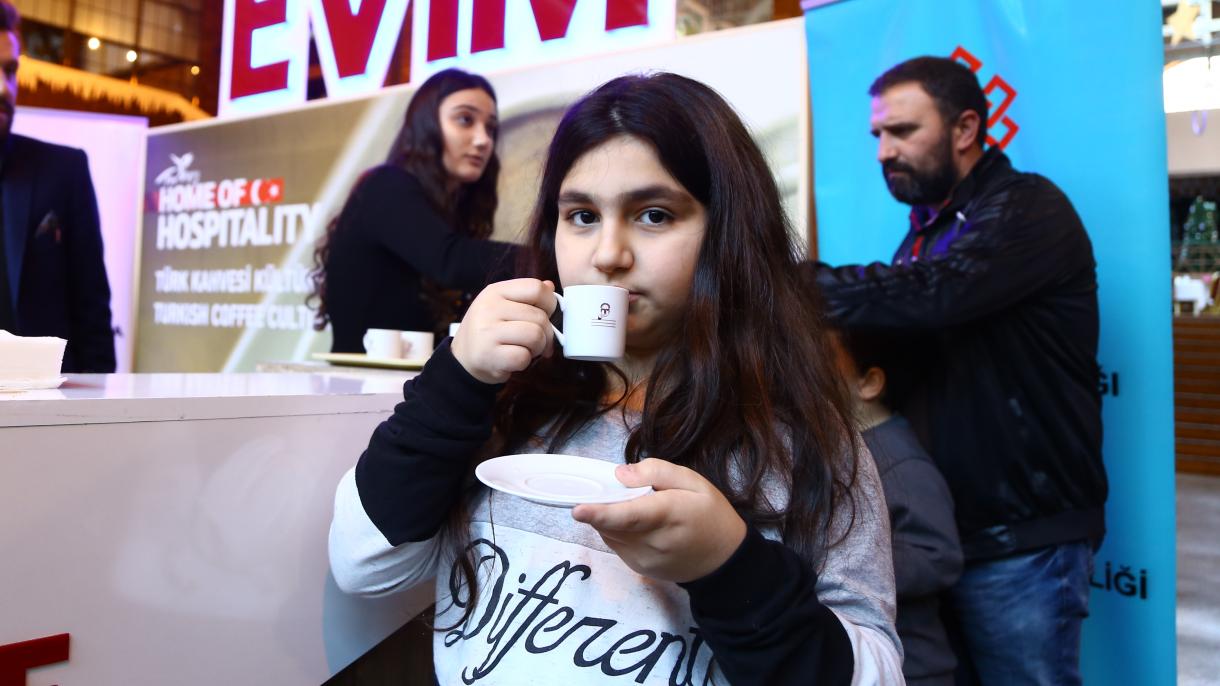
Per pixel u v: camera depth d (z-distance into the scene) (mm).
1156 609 1412
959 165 1588
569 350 601
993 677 1555
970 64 1574
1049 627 1485
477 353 576
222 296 2717
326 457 825
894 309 1568
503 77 2121
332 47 2477
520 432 695
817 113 1754
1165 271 1392
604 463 562
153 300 2873
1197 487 5301
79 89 3211
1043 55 1493
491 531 648
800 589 494
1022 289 1497
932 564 1130
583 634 572
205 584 692
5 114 2643
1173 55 3785
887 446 1274
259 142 2611
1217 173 6816
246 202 2648
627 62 1982
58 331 2754
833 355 753
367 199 2152
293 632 788
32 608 568
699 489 481
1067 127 1473
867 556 595
